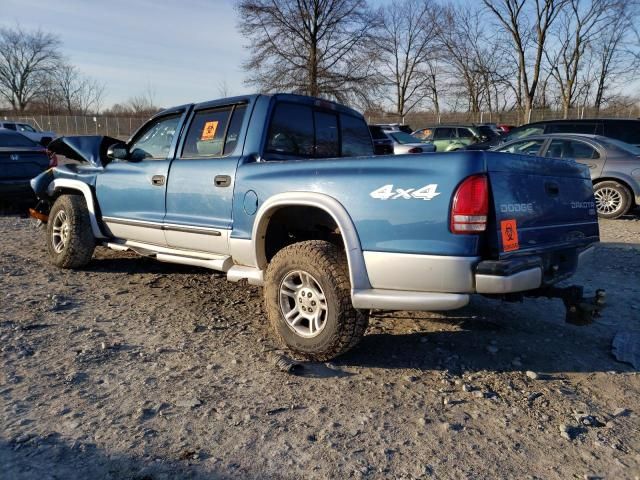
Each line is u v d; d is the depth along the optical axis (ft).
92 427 8.99
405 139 58.75
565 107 119.14
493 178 9.83
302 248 11.55
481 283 9.71
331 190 11.27
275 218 13.65
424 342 13.10
